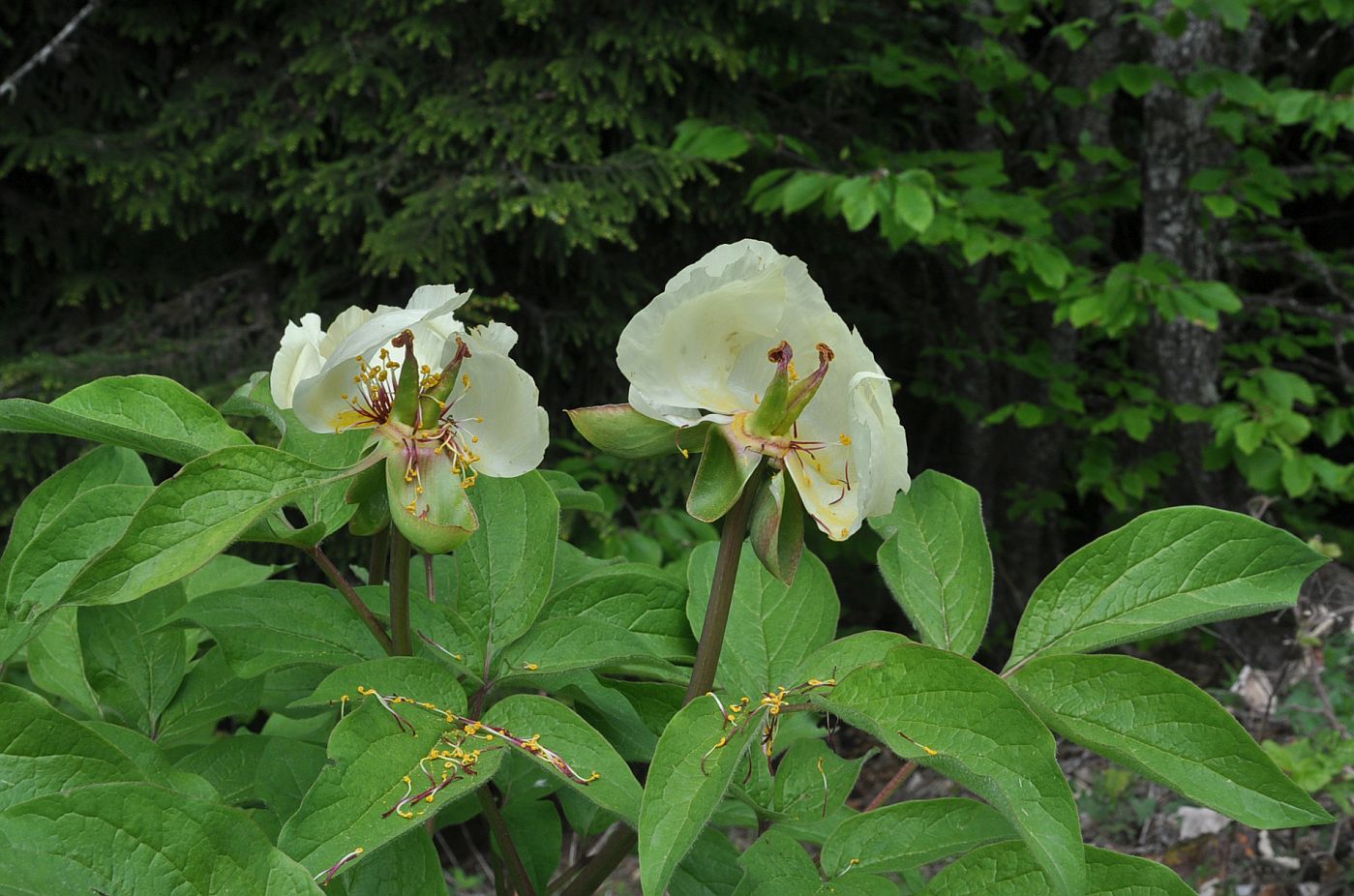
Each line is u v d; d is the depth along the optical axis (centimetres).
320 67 490
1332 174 662
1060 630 133
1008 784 99
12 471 477
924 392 670
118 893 98
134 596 102
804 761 147
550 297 558
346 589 133
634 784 113
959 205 510
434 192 484
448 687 119
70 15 512
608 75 502
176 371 494
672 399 115
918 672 107
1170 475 643
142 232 542
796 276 112
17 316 539
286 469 111
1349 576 578
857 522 111
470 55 520
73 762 111
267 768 146
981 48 676
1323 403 788
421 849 123
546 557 140
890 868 122
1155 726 119
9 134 483
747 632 144
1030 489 677
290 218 531
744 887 119
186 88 532
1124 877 118
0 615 121
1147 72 525
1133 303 509
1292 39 699
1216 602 129
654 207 512
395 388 123
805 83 650
